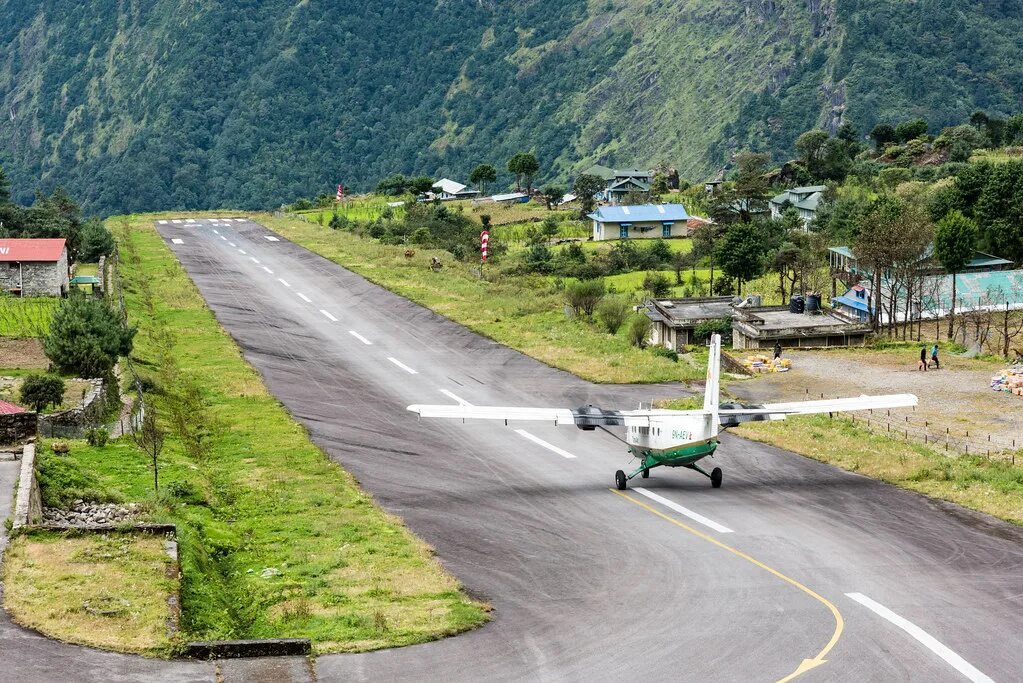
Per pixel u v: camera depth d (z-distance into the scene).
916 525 65.12
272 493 72.75
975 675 44.47
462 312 150.25
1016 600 52.78
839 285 185.75
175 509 65.94
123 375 106.56
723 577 56.47
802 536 63.19
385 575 56.72
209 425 92.38
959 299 160.38
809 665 45.38
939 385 115.81
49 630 45.34
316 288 170.38
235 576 57.66
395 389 108.88
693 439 71.69
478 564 58.81
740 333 145.25
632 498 71.56
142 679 41.66
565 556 60.06
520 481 76.19
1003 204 192.62
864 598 53.25
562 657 46.09
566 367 119.75
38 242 154.50
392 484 75.31
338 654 45.88
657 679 44.00
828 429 92.12
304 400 102.69
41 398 89.31
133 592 49.94
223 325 140.25
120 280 165.00
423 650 46.62
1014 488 72.50
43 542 55.44
